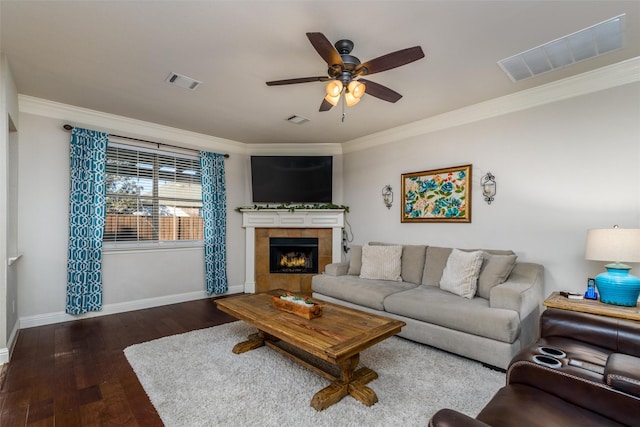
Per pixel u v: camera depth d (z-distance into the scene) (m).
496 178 3.42
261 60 2.57
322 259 5.04
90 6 1.92
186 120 4.08
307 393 2.08
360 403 1.97
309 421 1.80
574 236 2.90
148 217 4.26
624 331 1.59
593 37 2.24
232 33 2.20
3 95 2.47
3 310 2.51
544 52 2.44
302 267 5.25
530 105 3.16
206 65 2.65
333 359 1.77
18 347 2.84
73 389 2.15
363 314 2.52
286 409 1.91
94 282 3.70
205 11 1.97
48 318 3.47
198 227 4.75
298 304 2.51
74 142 3.57
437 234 3.96
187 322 3.58
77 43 2.32
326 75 2.82
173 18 2.04
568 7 1.92
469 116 3.63
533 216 3.15
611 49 2.39
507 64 2.62
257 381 2.24
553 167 3.03
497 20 2.05
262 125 4.29
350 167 5.16
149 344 2.90
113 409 1.93
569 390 1.22
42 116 3.46
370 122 4.16
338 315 2.48
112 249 3.90
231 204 5.11
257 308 2.68
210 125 4.29
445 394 2.06
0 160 2.46
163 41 2.30
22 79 2.91
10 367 2.46
